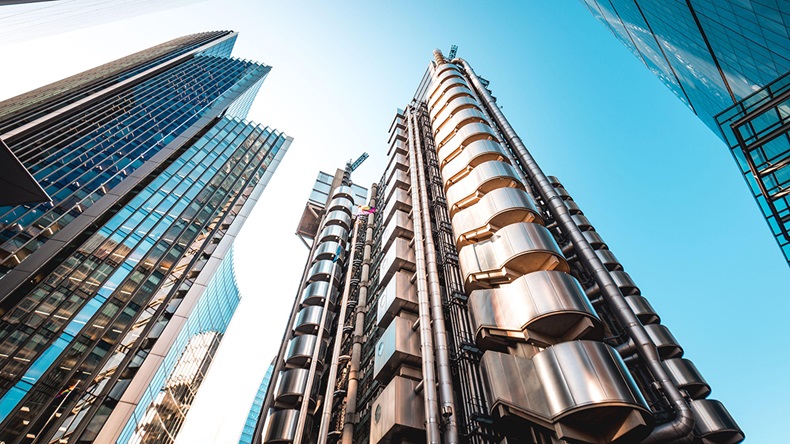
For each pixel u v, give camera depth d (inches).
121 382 1518.2
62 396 1178.6
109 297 1437.0
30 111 2033.7
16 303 1195.3
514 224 969.5
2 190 619.5
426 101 2294.5
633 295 1278.3
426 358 795.4
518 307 795.4
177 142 2443.4
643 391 841.5
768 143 821.2
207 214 2209.6
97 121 2183.8
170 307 1904.5
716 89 1553.9
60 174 1699.1
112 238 1587.1
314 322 1606.8
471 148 1360.7
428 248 1093.1
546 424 626.8
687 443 674.2
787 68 1041.5
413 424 742.5
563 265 898.1
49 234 1445.6
